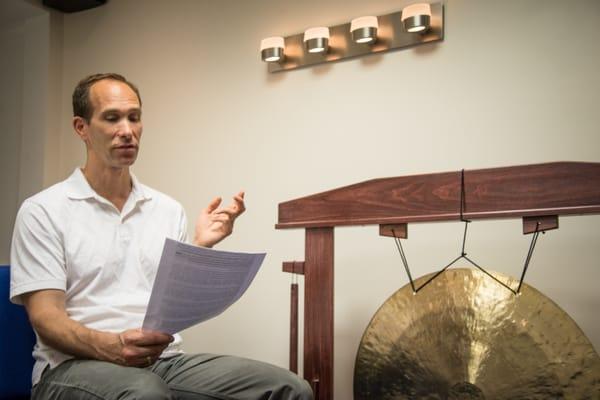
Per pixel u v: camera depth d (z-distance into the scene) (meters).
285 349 2.33
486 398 1.60
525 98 1.99
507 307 1.62
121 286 1.48
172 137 2.71
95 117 1.46
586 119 1.89
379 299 2.17
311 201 1.75
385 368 1.74
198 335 2.54
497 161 2.01
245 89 2.54
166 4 2.80
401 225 1.63
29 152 2.96
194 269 1.14
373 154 2.22
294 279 2.33
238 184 2.51
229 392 1.38
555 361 1.52
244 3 2.58
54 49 3.01
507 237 1.98
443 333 1.68
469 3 2.10
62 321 1.28
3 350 1.47
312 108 2.37
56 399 1.26
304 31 2.41
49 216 1.41
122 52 2.90
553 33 1.96
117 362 1.21
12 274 1.37
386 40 2.21
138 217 1.57
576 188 1.42
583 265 1.88
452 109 2.10
